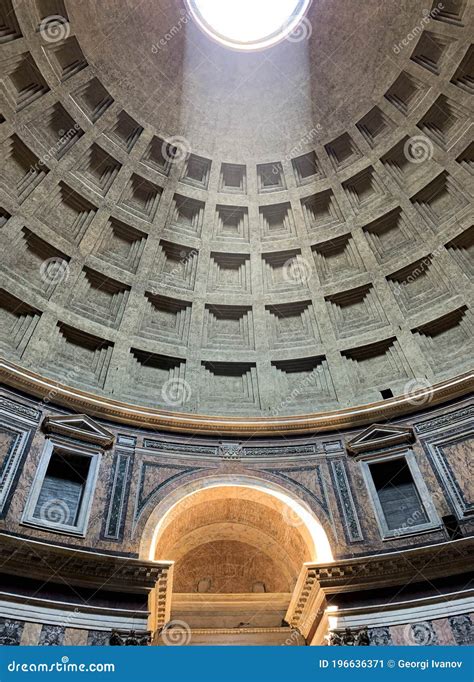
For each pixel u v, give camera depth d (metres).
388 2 17.58
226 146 20.36
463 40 16.80
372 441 15.21
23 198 16.97
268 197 20.42
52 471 13.70
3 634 10.36
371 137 19.48
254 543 16.61
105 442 14.58
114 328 17.73
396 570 12.30
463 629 11.23
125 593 11.99
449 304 17.55
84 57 17.36
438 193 18.72
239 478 14.98
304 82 19.78
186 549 16.42
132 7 17.50
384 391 17.11
